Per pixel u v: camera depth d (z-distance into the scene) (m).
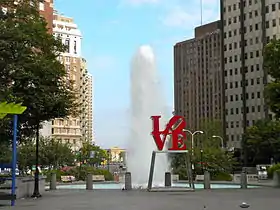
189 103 175.12
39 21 24.55
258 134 80.25
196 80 172.50
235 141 120.88
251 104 118.06
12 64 21.75
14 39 22.05
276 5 114.31
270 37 114.75
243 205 17.69
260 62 116.94
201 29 178.12
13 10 24.20
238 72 122.62
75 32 151.50
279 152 83.88
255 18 119.44
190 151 50.41
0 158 31.55
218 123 105.50
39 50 25.19
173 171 49.38
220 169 49.50
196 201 20.97
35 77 22.47
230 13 126.12
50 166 83.06
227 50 126.25
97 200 21.80
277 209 17.17
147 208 17.50
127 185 30.77
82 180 47.81
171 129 29.77
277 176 36.28
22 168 62.09
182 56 181.38
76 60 150.75
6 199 19.42
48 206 18.72
